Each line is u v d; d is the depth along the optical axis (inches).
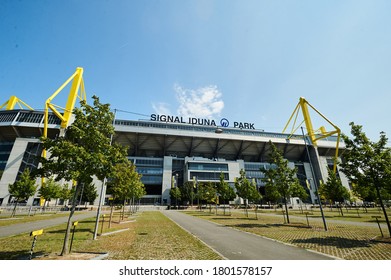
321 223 805.9
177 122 4281.5
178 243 419.8
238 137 4109.3
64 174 331.3
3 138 3068.4
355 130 528.7
